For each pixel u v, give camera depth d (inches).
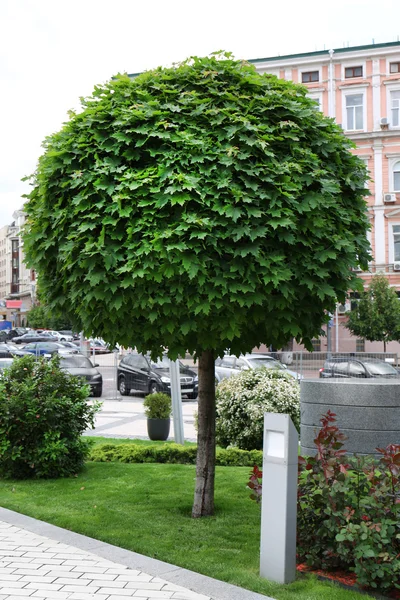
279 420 180.2
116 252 202.8
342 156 235.3
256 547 209.6
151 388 842.8
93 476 330.3
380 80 1435.8
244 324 215.3
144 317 210.4
